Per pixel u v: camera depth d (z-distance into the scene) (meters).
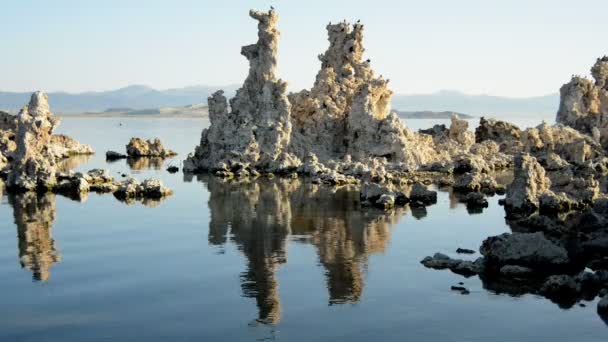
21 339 30.19
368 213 60.28
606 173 93.38
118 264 41.88
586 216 52.38
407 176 89.44
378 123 100.62
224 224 54.62
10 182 73.69
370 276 39.62
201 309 33.94
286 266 41.72
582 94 131.38
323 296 35.97
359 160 97.56
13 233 50.47
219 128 96.81
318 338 30.36
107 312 33.47
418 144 103.12
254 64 99.00
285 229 52.75
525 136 116.19
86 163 105.44
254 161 93.25
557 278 36.72
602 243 45.19
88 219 56.22
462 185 76.88
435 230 52.78
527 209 60.50
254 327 31.64
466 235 50.97
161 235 50.16
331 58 108.56
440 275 39.78
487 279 38.94
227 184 80.62
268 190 75.44
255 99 98.75
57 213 58.91
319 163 93.38
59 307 34.12
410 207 63.84
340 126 104.25
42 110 77.31
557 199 60.72
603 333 30.80
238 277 39.34
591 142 112.75
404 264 42.28
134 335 30.66
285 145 96.31
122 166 101.25
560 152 107.94
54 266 41.34
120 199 67.31
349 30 107.88
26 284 37.72
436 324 31.95
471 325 31.81
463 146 113.62
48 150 77.25
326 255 44.50
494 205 65.25
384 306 34.44
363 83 104.31
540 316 32.91
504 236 42.69
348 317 32.91
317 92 104.94
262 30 98.25
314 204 65.25
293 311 33.72
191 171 93.44
